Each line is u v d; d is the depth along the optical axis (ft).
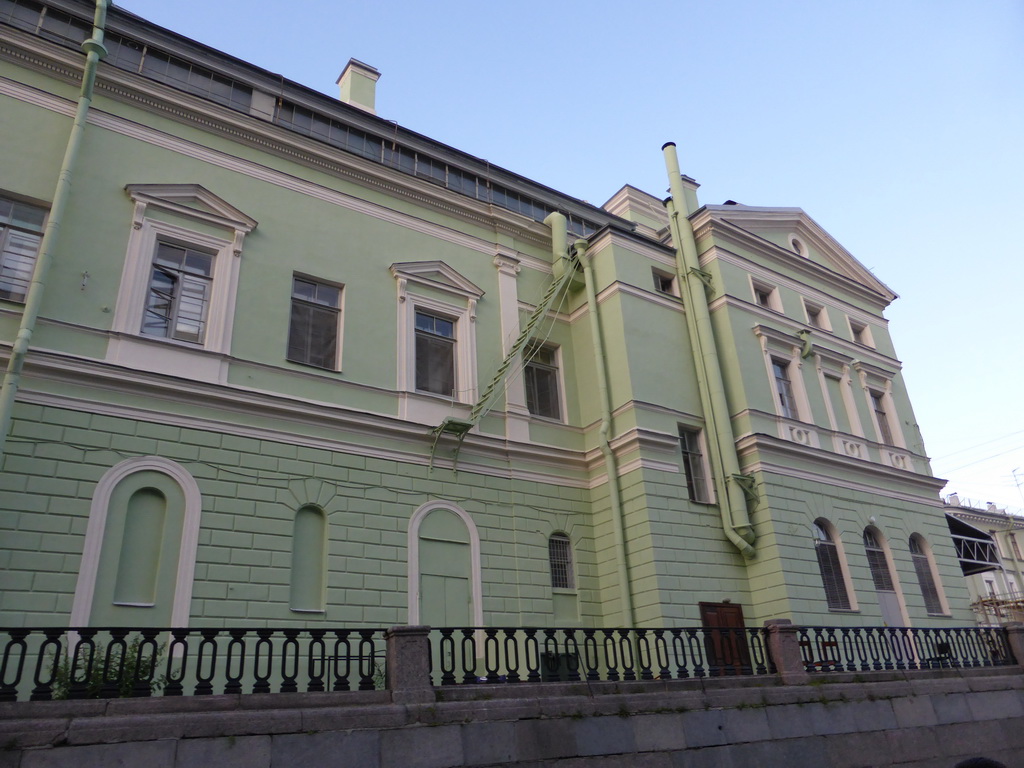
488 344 60.64
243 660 28.66
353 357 53.16
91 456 41.11
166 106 52.24
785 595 56.29
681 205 71.61
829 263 83.92
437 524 51.55
